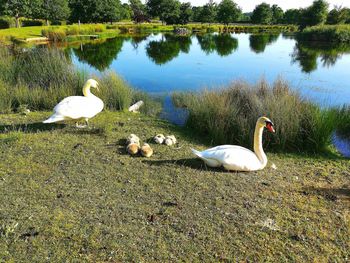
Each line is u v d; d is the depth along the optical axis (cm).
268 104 773
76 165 552
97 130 724
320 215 441
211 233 392
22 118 798
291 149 733
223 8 8594
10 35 3397
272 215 434
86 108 687
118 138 689
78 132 705
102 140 669
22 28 4275
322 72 1983
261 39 4925
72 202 440
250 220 420
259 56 2808
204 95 916
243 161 547
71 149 614
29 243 360
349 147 781
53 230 380
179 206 444
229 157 547
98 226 393
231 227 405
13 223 385
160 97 1223
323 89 1489
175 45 3775
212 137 768
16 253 345
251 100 826
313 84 1608
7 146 607
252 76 1769
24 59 1125
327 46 3903
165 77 1744
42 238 368
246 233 395
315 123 740
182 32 5844
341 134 863
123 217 414
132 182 506
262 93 895
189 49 3359
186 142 725
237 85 938
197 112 856
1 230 376
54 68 1046
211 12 8619
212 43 4119
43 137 662
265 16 9025
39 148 608
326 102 1205
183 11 8419
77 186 484
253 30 7406
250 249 370
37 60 1084
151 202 452
